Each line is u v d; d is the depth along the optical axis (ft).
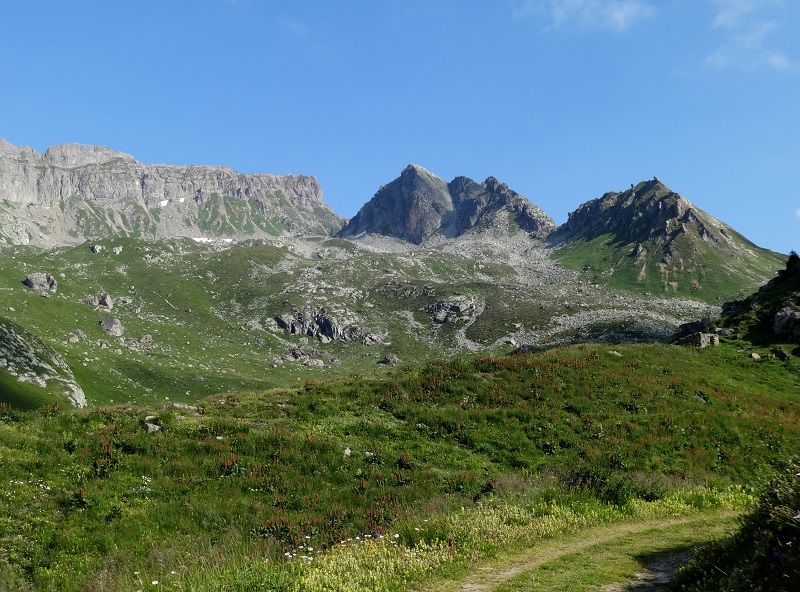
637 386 120.67
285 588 39.27
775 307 176.24
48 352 341.82
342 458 81.41
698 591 32.35
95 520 56.34
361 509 64.23
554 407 108.06
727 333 174.60
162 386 459.32
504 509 59.47
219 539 55.57
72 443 71.41
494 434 95.86
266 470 74.64
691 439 99.60
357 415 101.91
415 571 41.60
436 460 85.87
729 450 96.94
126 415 86.58
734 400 119.44
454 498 69.15
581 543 50.24
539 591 37.04
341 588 38.45
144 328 646.33
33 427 75.15
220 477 71.00
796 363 142.20
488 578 40.57
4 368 289.33
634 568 42.16
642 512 61.41
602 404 111.45
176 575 44.86
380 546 48.37
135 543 53.21
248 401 107.14
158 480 67.51
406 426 97.66
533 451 91.81
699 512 63.77
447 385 115.34
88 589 44.19
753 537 34.73
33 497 57.36
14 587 43.78
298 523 59.41
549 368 125.80
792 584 27.35
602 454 91.45
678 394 119.55
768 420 108.99
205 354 619.67
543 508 59.72
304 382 122.93
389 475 77.15
